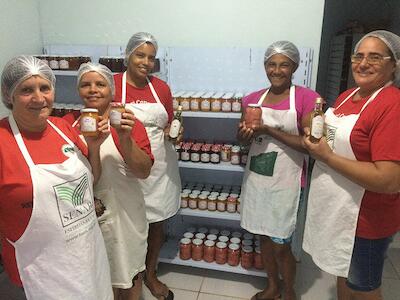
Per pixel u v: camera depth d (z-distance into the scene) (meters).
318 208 1.55
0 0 2.34
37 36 2.70
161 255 2.50
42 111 1.13
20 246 1.17
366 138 1.32
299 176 1.90
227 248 2.41
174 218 2.77
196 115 2.17
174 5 2.44
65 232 1.19
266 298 2.19
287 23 2.29
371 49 1.29
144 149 1.49
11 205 1.11
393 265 2.58
